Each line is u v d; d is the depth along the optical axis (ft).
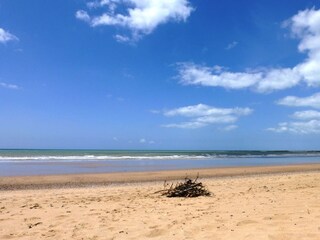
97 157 164.25
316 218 20.22
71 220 23.48
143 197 34.96
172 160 140.15
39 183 53.26
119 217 24.00
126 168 87.81
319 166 98.99
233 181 50.83
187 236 18.34
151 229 20.15
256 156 208.54
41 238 19.21
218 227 19.77
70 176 64.03
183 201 30.99
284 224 19.26
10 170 78.59
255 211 23.89
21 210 27.66
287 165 106.11
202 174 70.18
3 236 19.74
